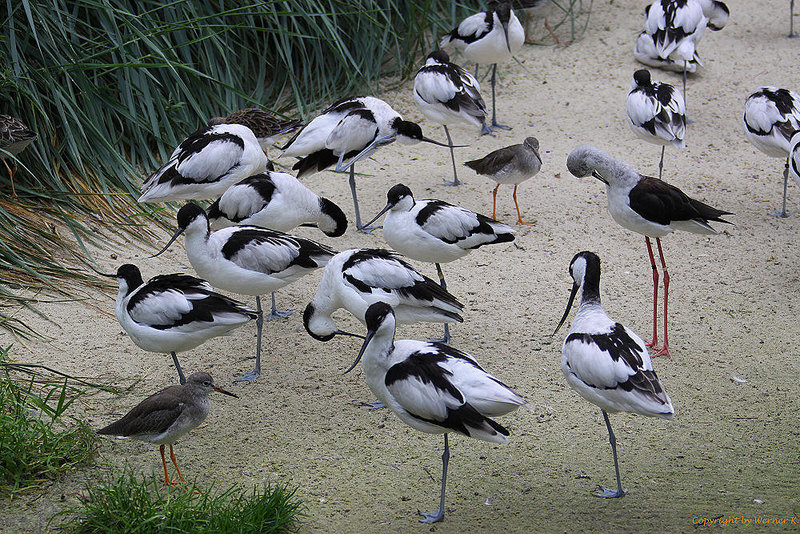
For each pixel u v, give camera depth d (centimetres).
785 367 755
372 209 1034
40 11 1008
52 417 635
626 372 579
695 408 705
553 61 1377
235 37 1184
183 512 551
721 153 1145
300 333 825
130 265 703
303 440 672
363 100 1022
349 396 730
